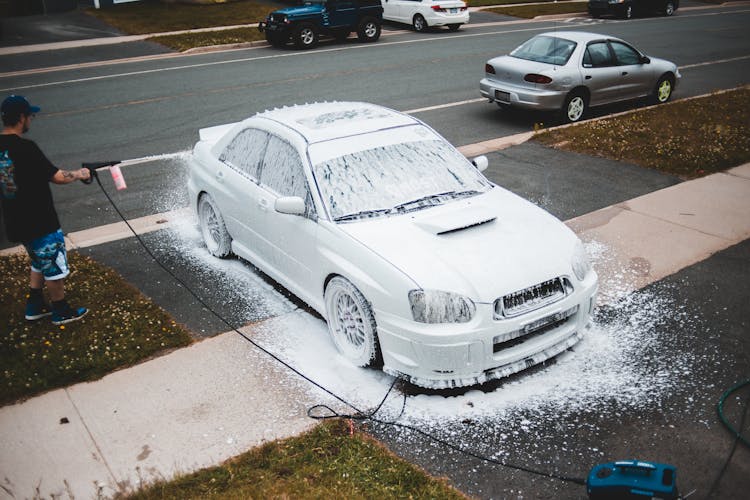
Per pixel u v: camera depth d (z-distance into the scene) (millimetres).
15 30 23047
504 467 3928
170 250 7230
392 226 4930
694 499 3613
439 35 23266
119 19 24844
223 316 5773
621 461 3742
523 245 4805
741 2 35125
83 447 4227
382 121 6012
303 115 6254
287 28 19984
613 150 10094
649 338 5242
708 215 7676
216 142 6969
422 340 4332
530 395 4578
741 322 5441
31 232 5305
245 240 6336
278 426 4344
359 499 3541
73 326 5656
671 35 23141
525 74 11695
